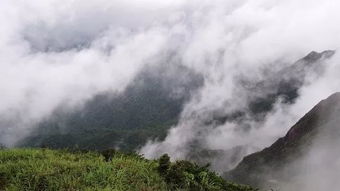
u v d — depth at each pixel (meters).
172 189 9.98
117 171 10.11
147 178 10.05
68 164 10.48
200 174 11.00
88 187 9.11
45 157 11.45
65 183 9.31
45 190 9.16
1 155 11.40
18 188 9.12
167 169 10.80
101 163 10.52
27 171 9.91
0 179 9.81
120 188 9.16
